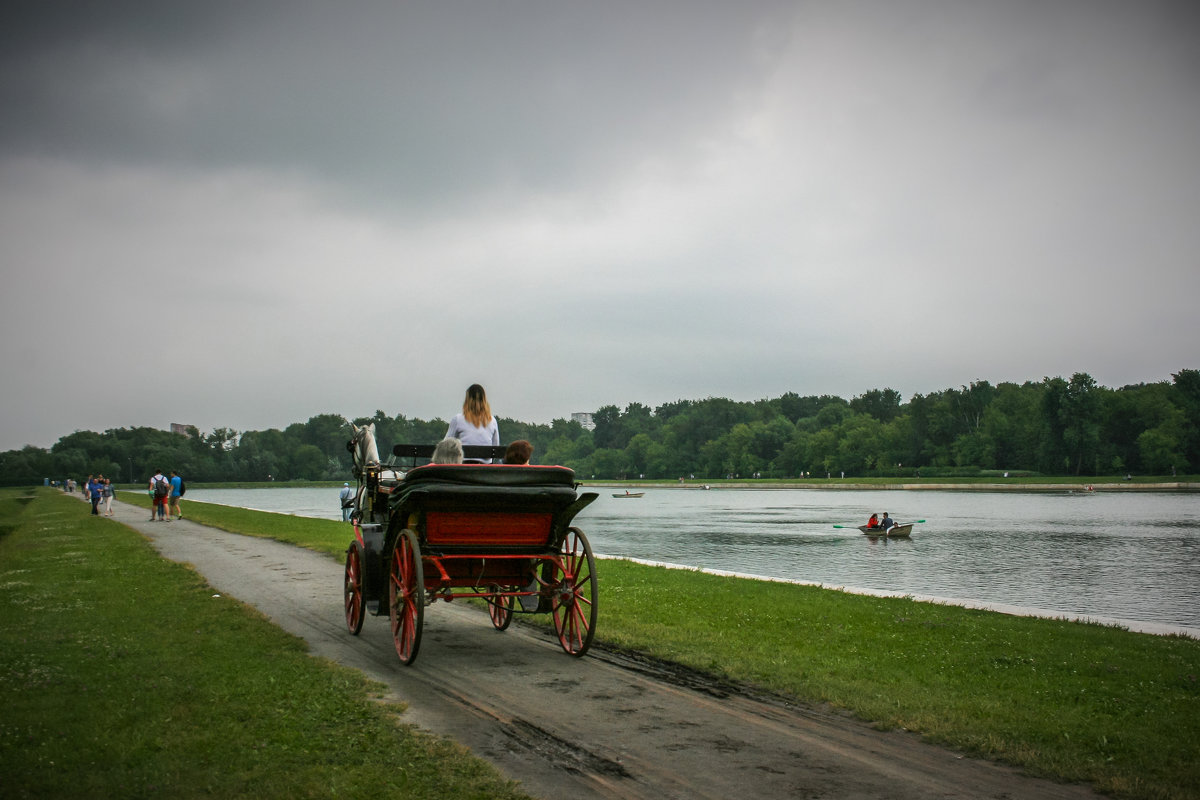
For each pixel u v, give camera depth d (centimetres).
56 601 1165
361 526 999
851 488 13462
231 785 492
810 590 1510
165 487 3453
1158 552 3388
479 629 1055
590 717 664
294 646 876
